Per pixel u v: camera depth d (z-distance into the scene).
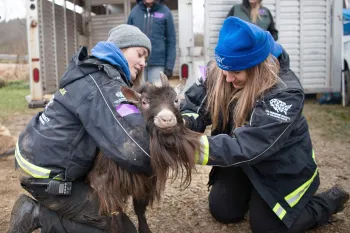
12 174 4.71
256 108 2.74
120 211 2.71
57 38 8.02
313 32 8.48
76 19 9.30
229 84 3.01
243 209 3.38
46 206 2.73
